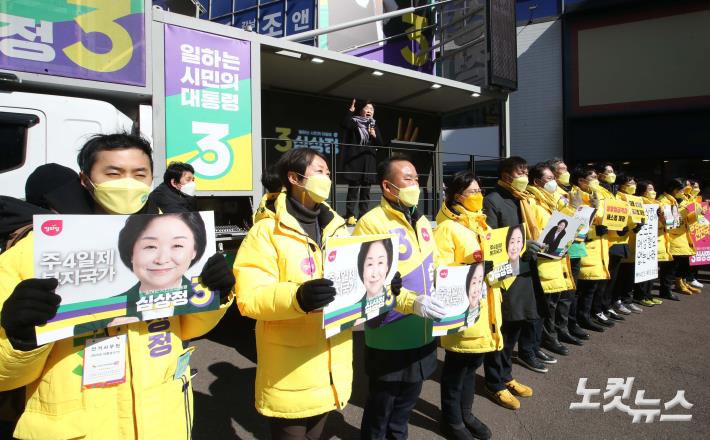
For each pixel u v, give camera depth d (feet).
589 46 42.47
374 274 6.05
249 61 13.37
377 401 7.35
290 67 16.55
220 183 12.78
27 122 10.41
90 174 4.16
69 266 3.75
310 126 20.47
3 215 4.15
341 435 9.17
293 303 4.96
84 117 11.16
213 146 12.65
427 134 24.89
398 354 7.18
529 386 11.59
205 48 12.53
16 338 3.40
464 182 8.93
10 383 3.67
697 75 38.60
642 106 40.65
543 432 9.39
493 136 44.01
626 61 41.06
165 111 11.91
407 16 24.34
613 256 16.99
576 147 43.27
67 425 3.85
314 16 21.15
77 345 3.97
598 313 17.06
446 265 7.72
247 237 5.89
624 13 40.86
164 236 4.24
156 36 11.77
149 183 4.47
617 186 18.66
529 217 11.16
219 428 9.33
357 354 13.94
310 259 5.85
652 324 17.24
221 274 4.49
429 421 9.77
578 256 14.07
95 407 3.96
